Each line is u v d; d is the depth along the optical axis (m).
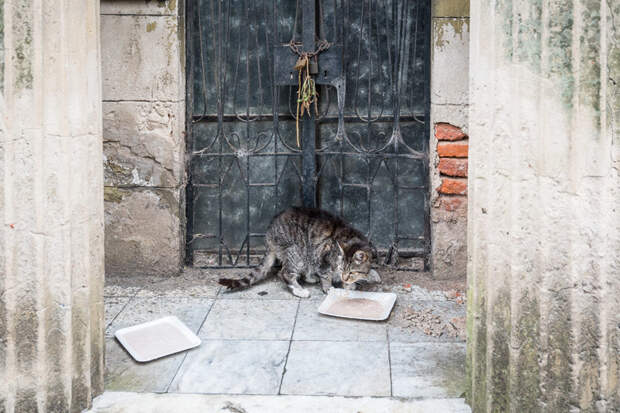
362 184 5.51
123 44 5.12
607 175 2.92
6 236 3.16
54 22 3.13
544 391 3.09
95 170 3.42
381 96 5.38
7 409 3.25
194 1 5.30
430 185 5.34
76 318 3.37
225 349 4.19
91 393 3.52
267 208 5.60
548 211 2.99
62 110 3.18
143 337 4.30
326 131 5.48
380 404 3.51
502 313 3.17
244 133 5.50
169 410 3.48
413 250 5.57
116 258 5.39
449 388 3.70
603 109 2.88
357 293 4.96
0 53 3.07
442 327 4.46
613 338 3.01
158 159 5.25
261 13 5.33
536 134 2.98
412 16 5.25
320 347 4.21
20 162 3.15
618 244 2.96
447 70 5.08
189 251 5.56
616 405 3.06
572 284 2.99
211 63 5.38
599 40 2.85
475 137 3.22
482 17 3.11
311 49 5.22
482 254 3.25
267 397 3.61
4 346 3.22
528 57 2.95
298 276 5.16
